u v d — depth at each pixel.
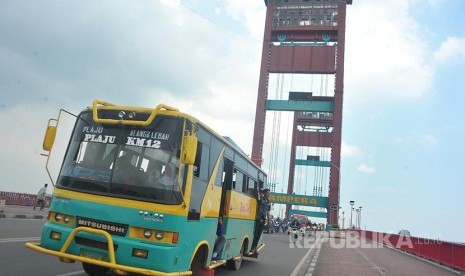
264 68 72.06
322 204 69.62
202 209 7.68
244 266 13.32
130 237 6.32
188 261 6.96
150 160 6.77
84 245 6.40
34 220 20.34
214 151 8.54
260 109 70.94
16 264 8.60
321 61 70.81
